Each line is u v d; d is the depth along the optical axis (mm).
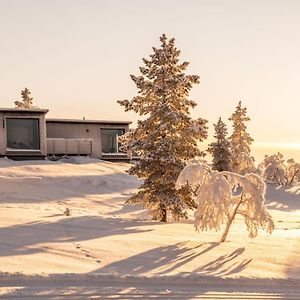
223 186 14625
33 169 31047
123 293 9086
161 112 21172
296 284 10508
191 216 23906
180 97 21859
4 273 9383
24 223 15914
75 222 17094
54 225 15984
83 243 13062
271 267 11852
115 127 44969
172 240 14492
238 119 62250
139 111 21812
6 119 36781
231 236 16281
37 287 9047
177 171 20531
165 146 20797
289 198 49656
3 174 28484
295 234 17672
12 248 11891
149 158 20859
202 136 21359
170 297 9102
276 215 29453
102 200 26141
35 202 23500
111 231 15703
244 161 58375
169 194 20844
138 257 11945
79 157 40094
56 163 35156
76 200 25359
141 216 22484
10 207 20609
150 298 8953
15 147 37156
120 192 29375
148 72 21562
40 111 37469
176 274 10406
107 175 33125
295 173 60188
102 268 10625
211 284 10164
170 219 22172
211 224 14633
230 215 15258
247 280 10398
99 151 44094
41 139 37719
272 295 9711
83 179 30266
